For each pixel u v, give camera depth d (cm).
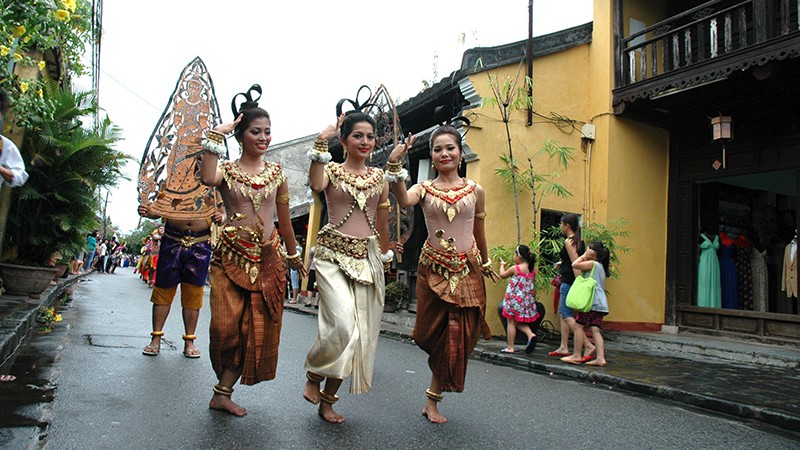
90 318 696
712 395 453
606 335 867
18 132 655
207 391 361
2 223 666
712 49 771
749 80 761
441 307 342
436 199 347
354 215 331
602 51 938
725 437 353
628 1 960
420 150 932
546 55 920
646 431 355
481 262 373
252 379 313
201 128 507
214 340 310
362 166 343
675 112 927
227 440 269
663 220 954
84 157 741
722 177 880
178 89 504
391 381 460
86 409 300
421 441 294
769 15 706
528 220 888
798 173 777
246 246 319
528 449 296
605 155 916
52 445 243
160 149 489
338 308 309
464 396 423
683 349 760
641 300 919
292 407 342
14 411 283
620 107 905
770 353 672
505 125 876
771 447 337
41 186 719
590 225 884
